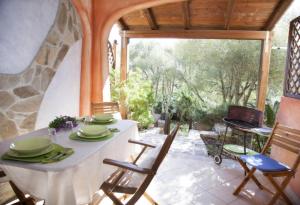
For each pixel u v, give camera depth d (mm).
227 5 3414
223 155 3326
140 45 7770
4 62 2029
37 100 2455
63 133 1806
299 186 2254
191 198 2227
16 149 1340
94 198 2096
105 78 3670
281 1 3143
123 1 3299
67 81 2965
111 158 1699
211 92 6547
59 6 2650
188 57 6738
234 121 3115
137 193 1507
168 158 3209
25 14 2195
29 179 1291
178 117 5574
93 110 2867
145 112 4781
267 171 1953
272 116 4055
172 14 3932
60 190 1206
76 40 3076
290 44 2779
